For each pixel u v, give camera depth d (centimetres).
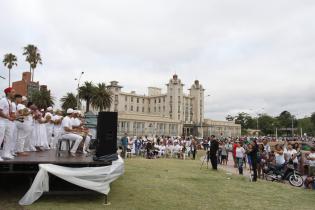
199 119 13275
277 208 930
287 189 1305
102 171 875
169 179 1385
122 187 1108
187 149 3284
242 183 1405
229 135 12812
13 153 1003
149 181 1286
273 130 14338
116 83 12000
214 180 1446
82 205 819
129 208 813
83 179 855
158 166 2000
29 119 1065
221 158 2559
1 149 915
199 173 1708
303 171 1700
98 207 806
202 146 5050
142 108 13050
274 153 1675
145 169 1761
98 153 930
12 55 7706
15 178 1162
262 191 1216
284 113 15288
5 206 773
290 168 1530
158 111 12950
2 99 894
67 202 845
